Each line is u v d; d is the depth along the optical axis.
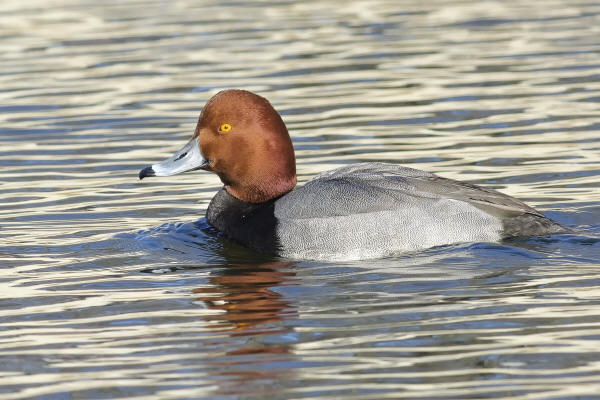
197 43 23.12
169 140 16.70
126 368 8.47
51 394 8.02
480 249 11.24
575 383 7.88
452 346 8.66
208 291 10.41
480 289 10.09
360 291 10.23
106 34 24.25
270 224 11.94
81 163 15.80
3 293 10.48
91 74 20.86
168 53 22.30
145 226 12.83
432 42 22.91
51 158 16.08
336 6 27.23
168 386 8.09
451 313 9.44
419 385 7.93
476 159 15.25
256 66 21.05
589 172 14.34
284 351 8.69
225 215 12.52
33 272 11.16
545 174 14.38
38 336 9.25
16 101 19.22
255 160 12.30
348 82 19.83
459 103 18.30
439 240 11.44
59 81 20.47
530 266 10.72
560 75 19.78
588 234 11.50
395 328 9.11
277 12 26.56
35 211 13.58
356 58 21.58
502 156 15.32
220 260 11.55
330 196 11.80
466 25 24.58
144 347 8.91
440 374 8.11
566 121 16.97
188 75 20.48
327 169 14.95
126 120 17.91
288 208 11.95
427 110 17.94
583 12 25.67
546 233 11.52
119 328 9.40
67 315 9.79
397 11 26.53
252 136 12.27
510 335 8.84
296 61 21.38
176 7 27.48
